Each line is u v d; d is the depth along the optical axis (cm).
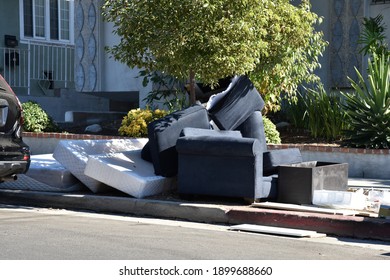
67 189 1181
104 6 1223
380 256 820
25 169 1079
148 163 1194
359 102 1543
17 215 1038
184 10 1148
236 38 1150
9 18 2286
